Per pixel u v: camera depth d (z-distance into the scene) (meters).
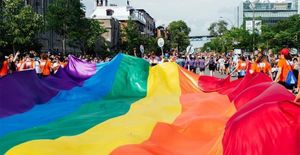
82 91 12.37
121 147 6.57
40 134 7.52
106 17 108.56
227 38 118.31
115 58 13.69
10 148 6.47
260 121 5.61
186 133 7.64
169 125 7.82
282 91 7.05
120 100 11.64
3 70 20.06
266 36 102.38
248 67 18.97
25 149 6.29
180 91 12.55
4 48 48.50
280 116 5.51
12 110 9.98
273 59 28.70
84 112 10.07
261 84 8.59
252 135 5.57
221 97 10.27
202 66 34.28
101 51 87.88
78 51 90.81
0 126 8.56
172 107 10.02
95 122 8.59
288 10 166.50
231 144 5.78
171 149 6.94
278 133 5.43
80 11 66.56
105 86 12.80
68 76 14.38
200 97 11.11
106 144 6.75
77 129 7.91
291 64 15.93
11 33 48.03
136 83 12.92
